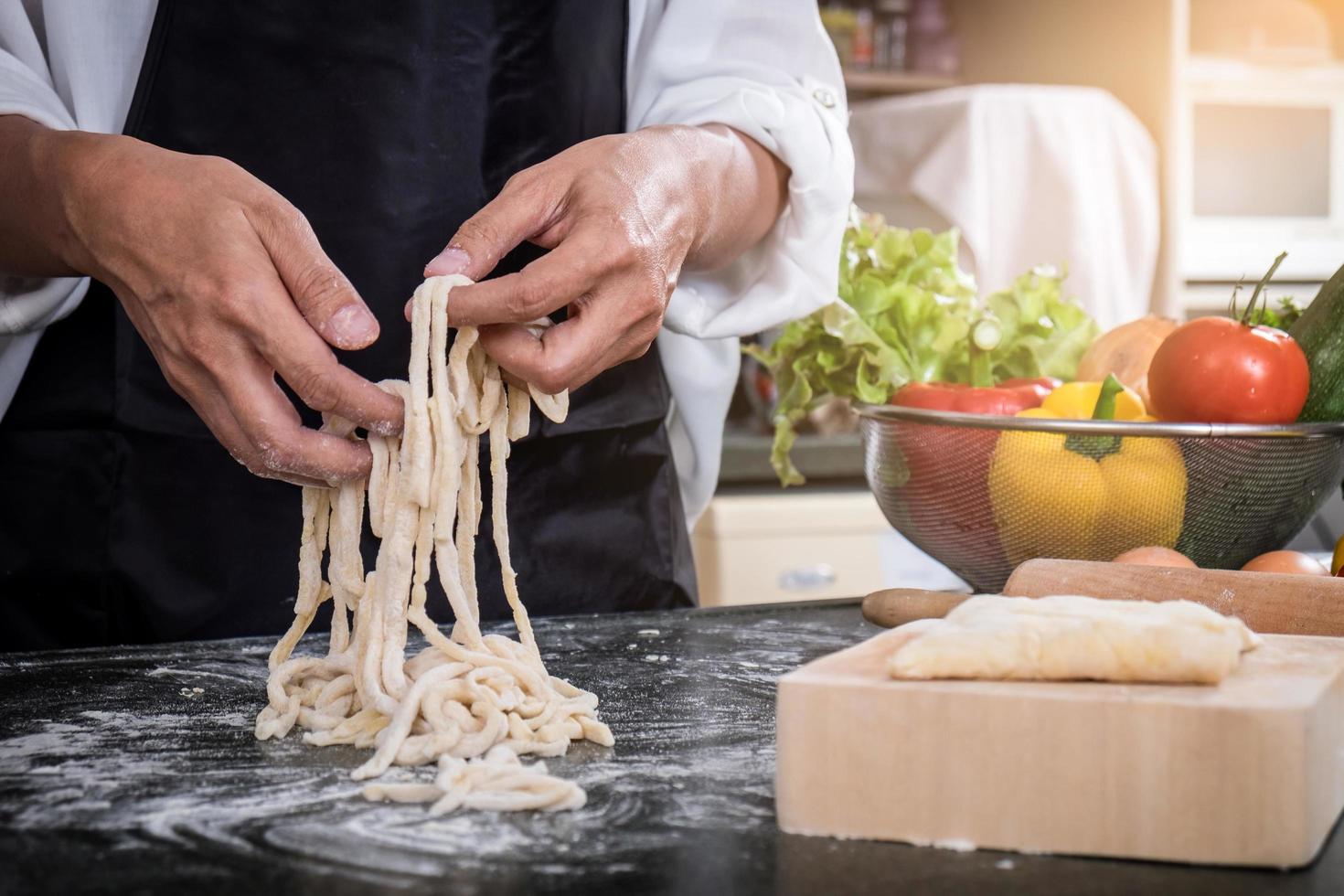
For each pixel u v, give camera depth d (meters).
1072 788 0.56
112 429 1.08
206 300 0.75
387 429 0.76
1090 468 0.93
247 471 1.10
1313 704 0.55
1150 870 0.55
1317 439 0.94
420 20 1.08
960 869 0.55
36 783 0.67
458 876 0.55
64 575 1.09
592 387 1.17
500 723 0.71
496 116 1.12
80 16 1.03
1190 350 0.96
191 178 0.80
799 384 1.22
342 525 0.79
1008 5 2.68
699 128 0.96
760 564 2.25
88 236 0.82
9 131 0.90
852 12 2.66
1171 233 2.35
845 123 1.14
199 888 0.54
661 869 0.56
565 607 1.18
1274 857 0.55
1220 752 0.55
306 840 0.59
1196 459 0.92
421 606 0.77
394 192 1.09
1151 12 2.35
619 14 1.14
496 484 0.82
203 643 0.99
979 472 0.96
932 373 1.22
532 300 0.75
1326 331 1.01
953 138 2.23
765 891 0.53
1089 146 2.24
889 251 1.24
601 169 0.81
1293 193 2.45
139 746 0.73
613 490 1.19
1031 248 2.25
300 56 1.07
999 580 1.02
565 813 0.62
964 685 0.58
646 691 0.85
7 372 1.03
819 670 0.61
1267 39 2.42
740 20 1.13
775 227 1.09
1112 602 0.65
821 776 0.59
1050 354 1.23
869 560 2.29
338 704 0.77
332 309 0.74
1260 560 0.94
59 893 0.53
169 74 1.05
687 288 1.11
